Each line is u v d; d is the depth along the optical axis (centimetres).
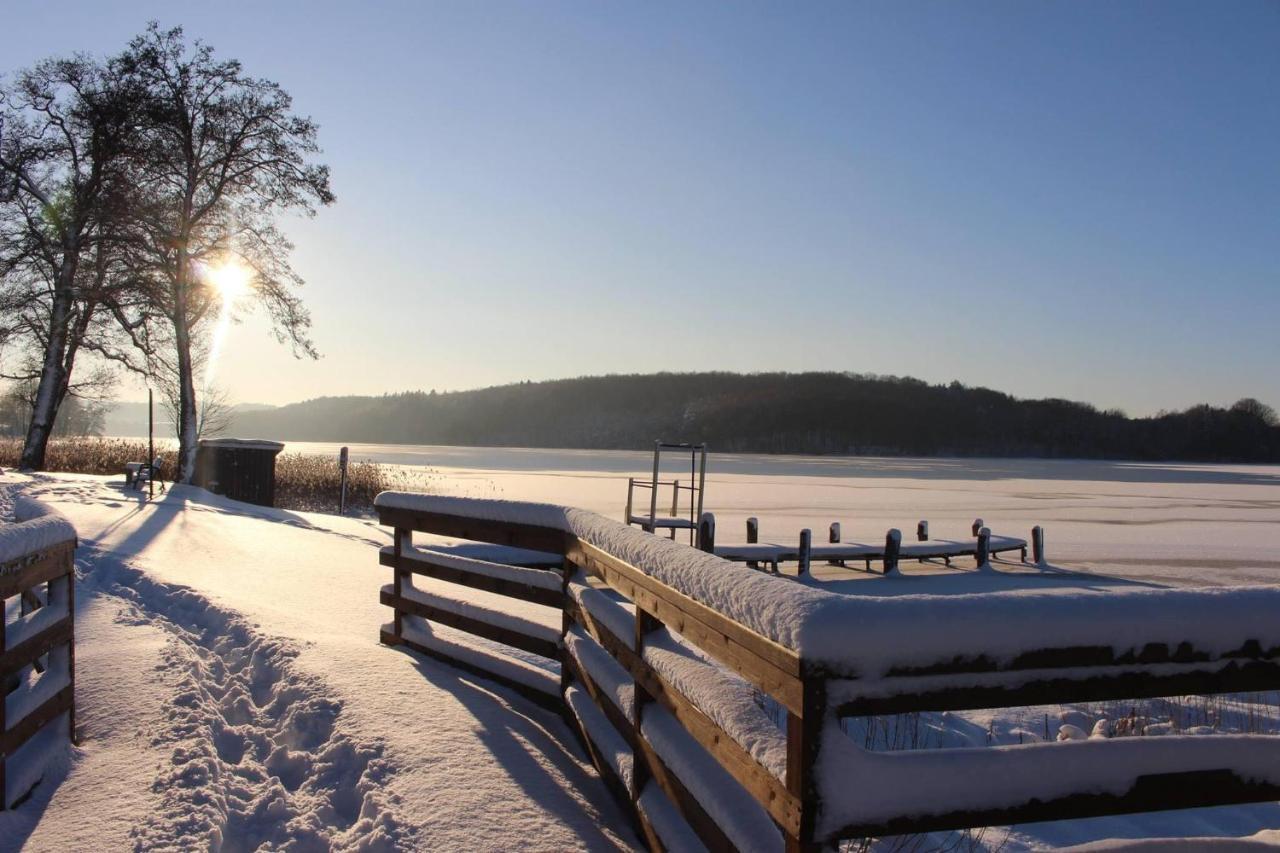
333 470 2611
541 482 4094
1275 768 201
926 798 181
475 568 493
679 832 266
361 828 311
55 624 354
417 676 470
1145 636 187
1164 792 195
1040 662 182
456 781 337
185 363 2030
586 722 375
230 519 1312
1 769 305
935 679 181
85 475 2098
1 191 2067
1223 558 1988
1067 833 427
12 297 2180
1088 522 2830
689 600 252
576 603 408
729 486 4381
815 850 175
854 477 5662
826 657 172
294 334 2245
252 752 388
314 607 684
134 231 2061
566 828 310
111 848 293
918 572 1795
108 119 2027
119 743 378
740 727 218
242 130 2097
